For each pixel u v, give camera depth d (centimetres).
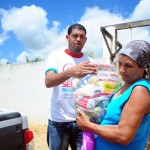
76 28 320
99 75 212
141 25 664
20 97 1153
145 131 193
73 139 323
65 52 327
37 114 1105
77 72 226
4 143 220
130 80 189
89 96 204
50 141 321
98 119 204
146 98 177
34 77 1115
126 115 178
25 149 240
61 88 312
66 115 313
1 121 218
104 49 738
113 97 202
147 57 183
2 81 1207
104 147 197
